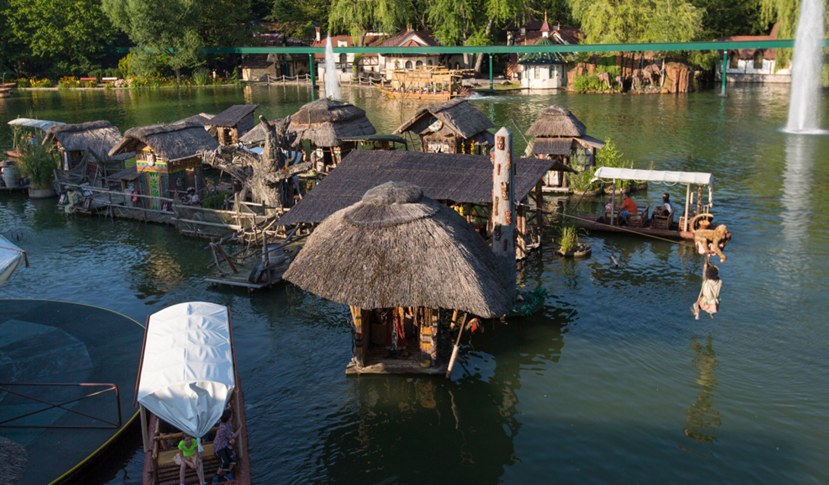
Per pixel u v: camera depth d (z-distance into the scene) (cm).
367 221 1864
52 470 1502
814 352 2016
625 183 3888
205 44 11000
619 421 1739
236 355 2136
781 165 4447
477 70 10538
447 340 2202
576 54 9181
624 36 8812
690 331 2191
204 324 1684
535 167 2764
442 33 9581
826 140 5269
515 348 2141
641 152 4950
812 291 2425
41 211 3862
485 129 4053
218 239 3272
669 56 8969
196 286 2700
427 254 1781
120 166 4331
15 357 2064
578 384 1923
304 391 1928
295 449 1669
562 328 2266
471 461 1609
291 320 2389
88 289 2670
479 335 2236
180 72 10869
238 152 3416
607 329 2241
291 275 1856
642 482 1508
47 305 2492
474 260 1819
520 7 9544
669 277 2641
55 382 1897
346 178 2820
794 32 8412
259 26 11956
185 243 3244
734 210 3459
